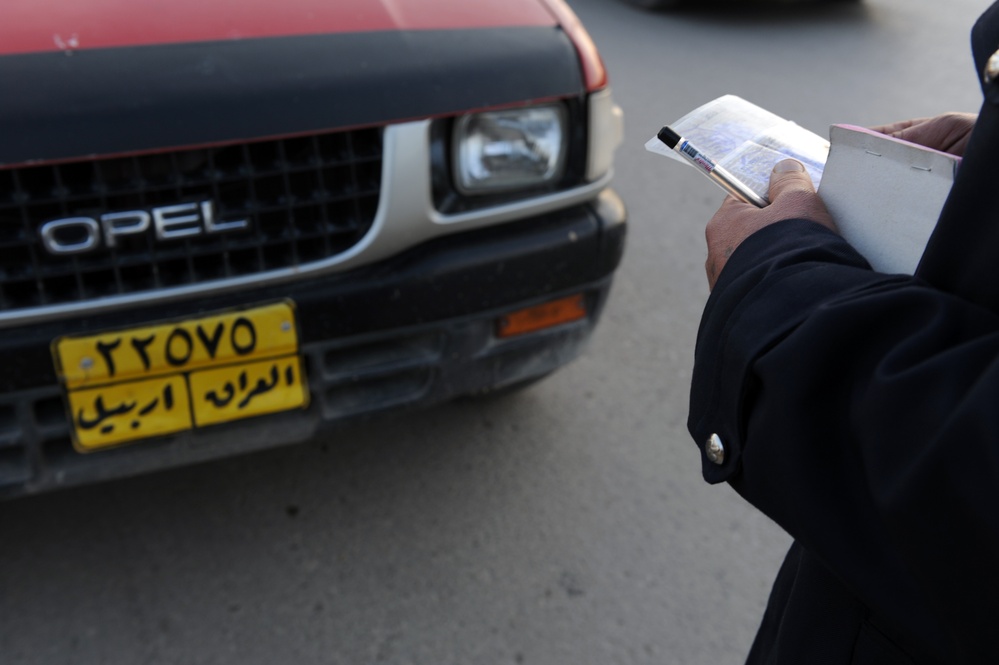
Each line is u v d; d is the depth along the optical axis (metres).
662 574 2.08
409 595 2.00
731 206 0.86
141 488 2.25
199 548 2.09
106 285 1.57
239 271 1.64
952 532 0.54
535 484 2.31
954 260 0.63
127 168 1.49
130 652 1.83
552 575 2.06
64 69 1.44
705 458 0.77
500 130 1.77
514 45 1.79
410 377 1.91
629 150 4.30
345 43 1.63
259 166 1.57
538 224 1.87
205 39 1.55
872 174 0.77
